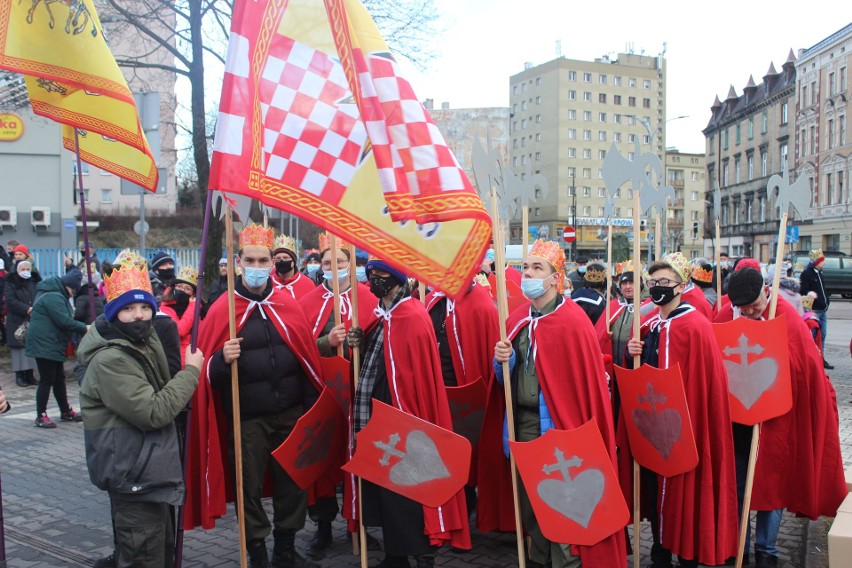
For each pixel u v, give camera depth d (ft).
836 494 16.49
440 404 14.94
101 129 15.93
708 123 195.72
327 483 17.02
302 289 25.63
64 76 15.21
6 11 14.90
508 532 18.02
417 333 14.79
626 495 16.19
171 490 12.48
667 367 15.11
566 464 13.76
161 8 47.85
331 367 16.56
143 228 35.01
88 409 12.26
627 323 19.47
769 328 15.46
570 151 244.22
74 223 68.39
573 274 42.73
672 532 14.89
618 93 250.57
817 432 16.03
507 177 14.89
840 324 70.54
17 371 38.09
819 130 140.46
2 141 65.36
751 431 16.05
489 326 19.79
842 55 132.67
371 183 13.05
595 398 14.25
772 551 16.07
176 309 21.40
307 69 13.26
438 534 14.32
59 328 29.45
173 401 12.32
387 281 14.92
